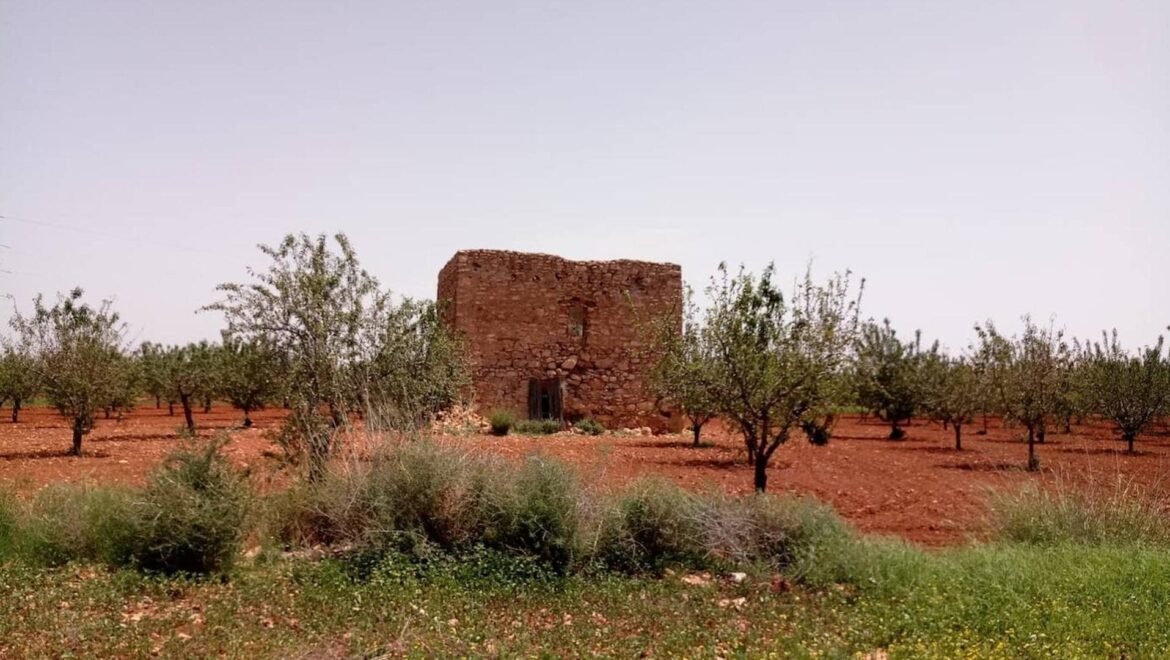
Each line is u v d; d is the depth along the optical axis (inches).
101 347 873.5
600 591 394.0
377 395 598.2
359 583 388.5
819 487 735.7
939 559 435.5
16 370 997.2
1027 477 805.2
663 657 303.7
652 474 553.6
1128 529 510.6
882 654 317.4
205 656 285.4
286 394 571.8
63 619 319.0
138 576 387.2
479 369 1258.6
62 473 696.4
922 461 983.0
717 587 412.8
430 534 446.6
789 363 571.8
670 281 1348.4
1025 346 927.0
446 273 1401.3
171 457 428.1
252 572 406.6
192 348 1492.4
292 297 602.5
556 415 1283.2
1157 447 1233.4
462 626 331.6
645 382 1284.4
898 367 1384.1
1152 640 316.2
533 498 444.5
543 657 292.5
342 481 464.8
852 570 422.6
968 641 312.7
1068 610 348.8
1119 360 1182.3
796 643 313.3
